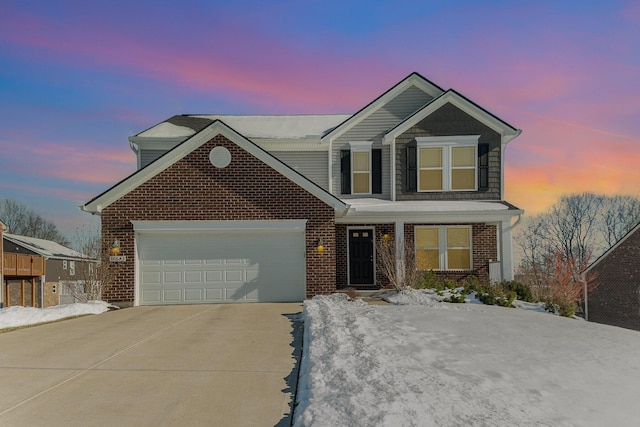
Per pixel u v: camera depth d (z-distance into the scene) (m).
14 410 5.97
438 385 6.52
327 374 6.78
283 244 16.59
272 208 16.50
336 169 21.11
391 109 21.23
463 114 20.36
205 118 24.39
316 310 12.07
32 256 34.50
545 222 51.59
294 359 8.38
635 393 7.21
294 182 16.59
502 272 18.94
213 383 7.05
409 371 7.05
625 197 49.50
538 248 51.41
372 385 6.27
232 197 16.45
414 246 19.66
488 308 14.44
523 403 6.37
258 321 12.27
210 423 5.62
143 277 16.30
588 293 28.89
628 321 27.95
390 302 16.17
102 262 16.02
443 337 9.59
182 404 6.20
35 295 36.00
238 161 16.53
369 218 19.08
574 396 6.89
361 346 8.33
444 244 19.69
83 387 6.85
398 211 18.97
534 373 7.70
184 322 12.20
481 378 7.15
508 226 19.08
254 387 6.88
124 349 9.14
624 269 28.34
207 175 16.45
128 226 16.20
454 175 20.30
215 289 16.39
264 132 22.41
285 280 16.52
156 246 16.38
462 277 19.53
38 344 9.63
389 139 20.34
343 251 19.98
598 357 8.96
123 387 6.85
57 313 13.05
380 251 18.73
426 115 20.38
